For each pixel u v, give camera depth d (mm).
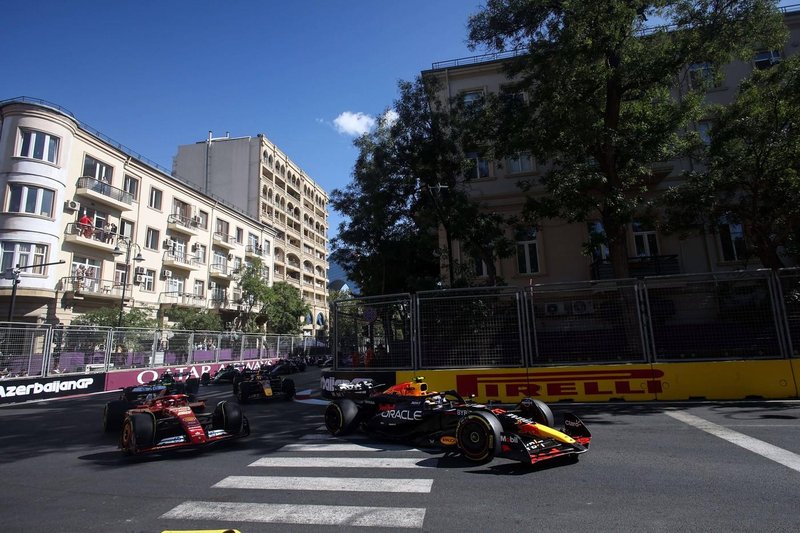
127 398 10977
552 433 6105
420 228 20250
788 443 6590
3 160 28688
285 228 68938
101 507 4953
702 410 9555
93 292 31234
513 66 15883
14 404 15828
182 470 6465
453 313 12289
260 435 8914
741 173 14086
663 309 11250
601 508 4449
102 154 33844
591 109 14664
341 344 13812
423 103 18359
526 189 16875
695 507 4371
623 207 13539
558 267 19828
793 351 10602
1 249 27922
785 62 13484
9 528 4398
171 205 41031
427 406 7500
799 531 3758
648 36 14938
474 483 5422
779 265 14359
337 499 5012
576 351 11484
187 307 40188
